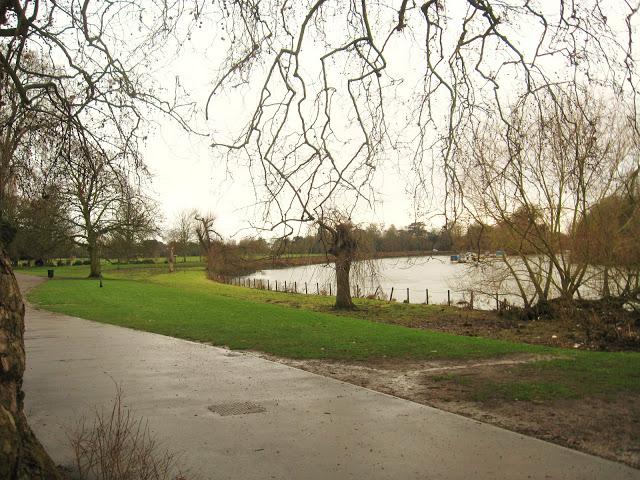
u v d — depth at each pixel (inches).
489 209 775.1
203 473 225.3
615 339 657.6
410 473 226.8
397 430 279.7
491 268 976.9
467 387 362.6
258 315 767.1
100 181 335.0
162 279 1966.0
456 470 229.1
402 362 449.4
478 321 879.7
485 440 264.1
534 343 657.0
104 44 272.7
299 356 473.4
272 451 250.7
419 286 1643.7
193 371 414.0
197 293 1208.2
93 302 953.5
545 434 271.0
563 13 228.1
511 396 338.3
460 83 242.2
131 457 222.4
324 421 294.5
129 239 1754.4
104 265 2957.7
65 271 2348.7
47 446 250.2
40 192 363.6
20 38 239.8
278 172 232.7
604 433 269.7
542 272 947.3
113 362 444.8
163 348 509.4
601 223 800.9
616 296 816.9
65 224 1668.3
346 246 872.9
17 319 172.7
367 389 362.0
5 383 162.7
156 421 292.7
